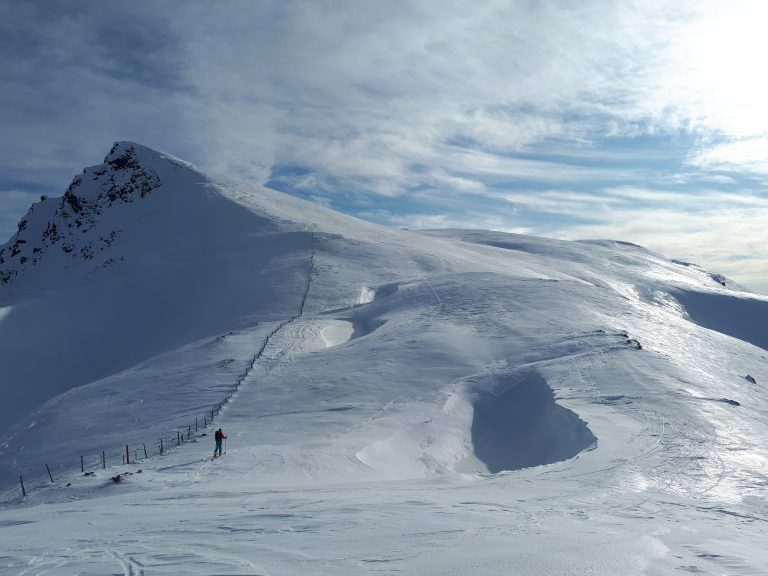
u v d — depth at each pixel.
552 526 13.10
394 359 43.16
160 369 48.56
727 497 18.06
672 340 54.25
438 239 143.25
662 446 25.14
